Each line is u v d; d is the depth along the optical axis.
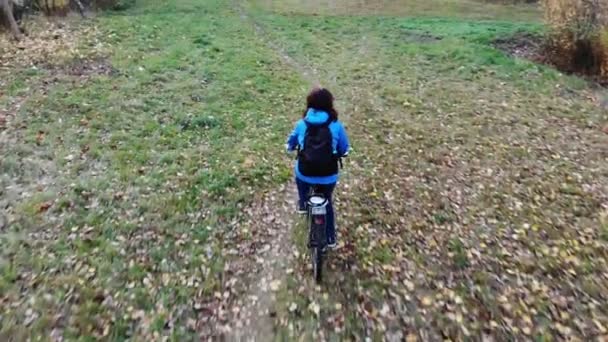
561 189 7.16
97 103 9.48
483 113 10.26
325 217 5.02
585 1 13.27
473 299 4.88
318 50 15.17
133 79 11.05
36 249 5.40
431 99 11.07
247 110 9.88
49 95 9.63
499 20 20.95
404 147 8.59
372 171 7.68
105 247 5.51
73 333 4.32
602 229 6.11
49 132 8.12
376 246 5.76
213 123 9.04
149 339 4.33
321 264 5.07
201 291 4.95
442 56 14.50
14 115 8.62
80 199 6.37
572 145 8.77
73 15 17.67
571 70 13.67
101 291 4.85
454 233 6.04
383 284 5.10
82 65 11.73
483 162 8.05
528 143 8.81
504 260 5.50
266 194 6.86
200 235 5.84
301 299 4.88
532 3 24.84
